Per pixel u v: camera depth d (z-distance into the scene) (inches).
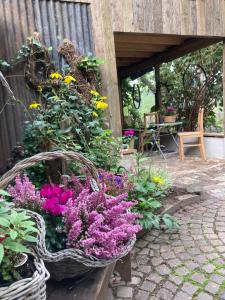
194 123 242.5
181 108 257.3
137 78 298.5
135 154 130.7
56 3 124.7
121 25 139.5
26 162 47.1
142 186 94.3
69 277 45.0
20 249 30.6
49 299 42.1
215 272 74.8
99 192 48.2
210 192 136.9
